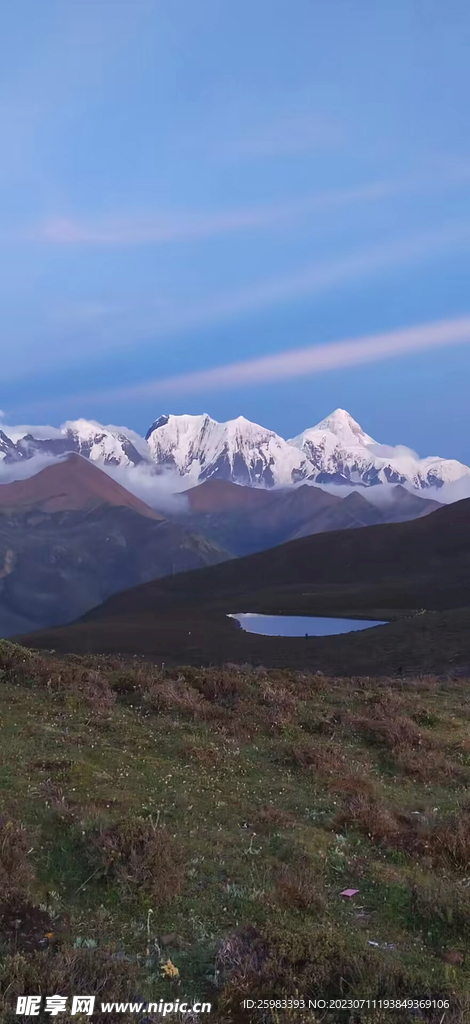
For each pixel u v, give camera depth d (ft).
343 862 26.32
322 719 49.29
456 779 40.40
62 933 18.95
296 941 18.99
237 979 17.33
